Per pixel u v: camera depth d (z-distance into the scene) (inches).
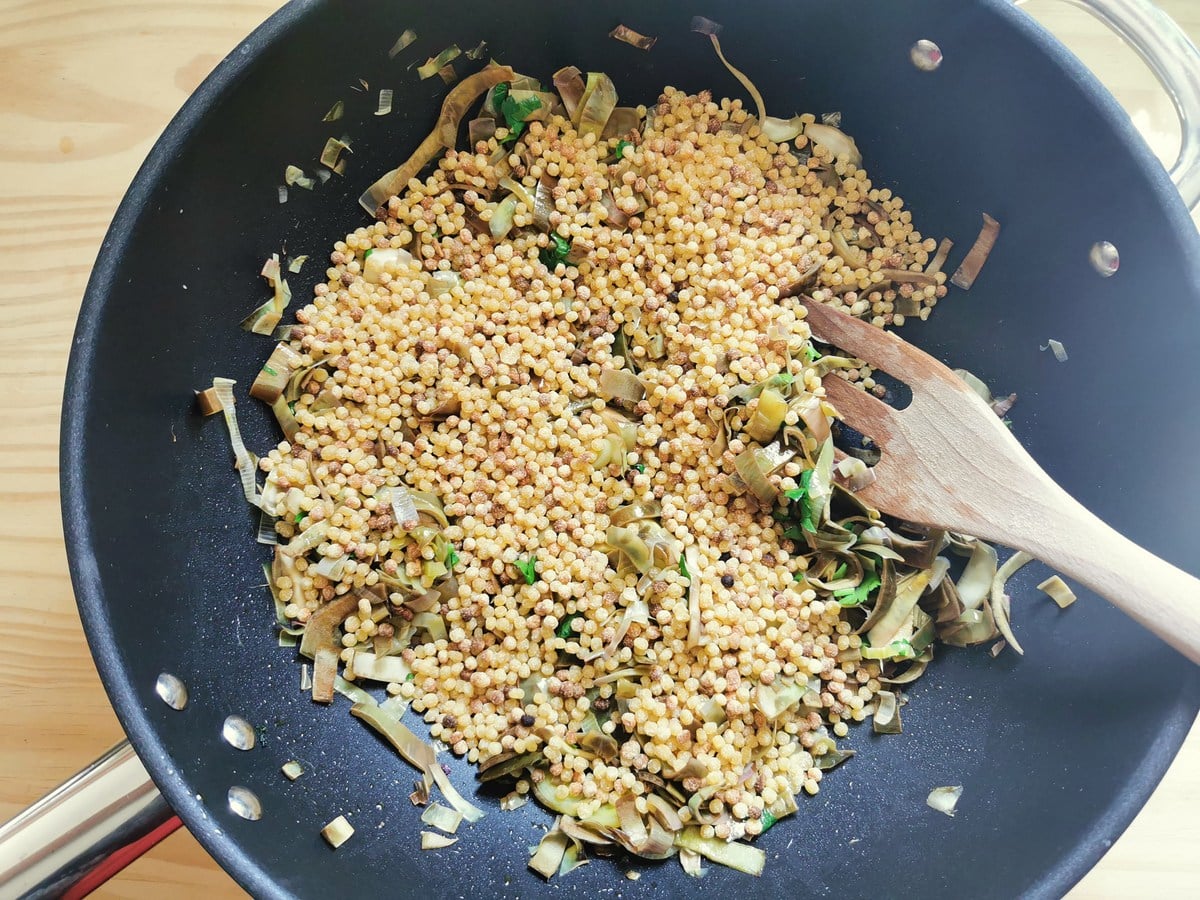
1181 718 9.3
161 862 11.7
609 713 11.6
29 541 12.0
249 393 11.5
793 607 11.6
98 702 11.9
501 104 12.0
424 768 11.1
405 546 11.7
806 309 12.3
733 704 11.2
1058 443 11.5
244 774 10.1
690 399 12.1
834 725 11.7
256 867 8.9
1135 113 12.9
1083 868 9.0
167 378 10.4
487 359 12.0
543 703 11.4
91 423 9.2
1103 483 10.9
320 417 11.8
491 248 12.5
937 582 11.7
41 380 12.2
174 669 9.9
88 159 12.3
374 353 12.0
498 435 12.2
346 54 10.4
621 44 11.6
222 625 10.7
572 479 12.1
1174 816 11.7
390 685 11.4
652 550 11.5
